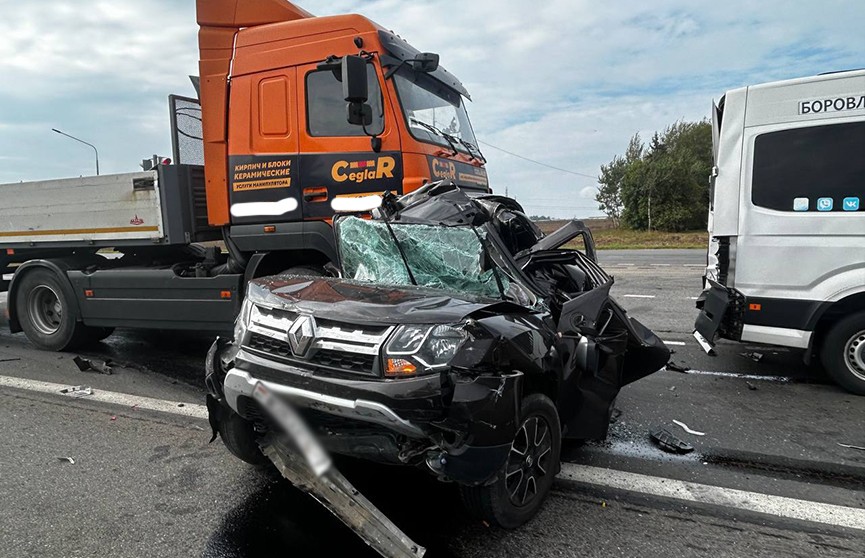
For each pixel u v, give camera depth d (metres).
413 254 3.50
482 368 2.52
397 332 2.50
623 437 4.12
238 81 5.19
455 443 2.43
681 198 39.69
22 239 6.67
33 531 2.86
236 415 3.32
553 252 4.00
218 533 2.84
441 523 2.94
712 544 2.78
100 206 6.01
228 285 5.45
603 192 51.12
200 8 5.20
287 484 3.36
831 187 4.81
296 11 5.41
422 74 5.33
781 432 4.19
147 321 5.94
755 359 6.14
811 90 4.87
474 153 6.09
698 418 4.47
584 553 2.69
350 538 2.81
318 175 4.96
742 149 5.13
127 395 5.03
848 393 5.03
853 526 2.94
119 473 3.50
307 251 5.24
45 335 6.67
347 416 2.43
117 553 2.67
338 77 4.85
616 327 3.90
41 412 4.59
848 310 4.95
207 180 5.41
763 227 5.06
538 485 3.00
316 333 2.63
